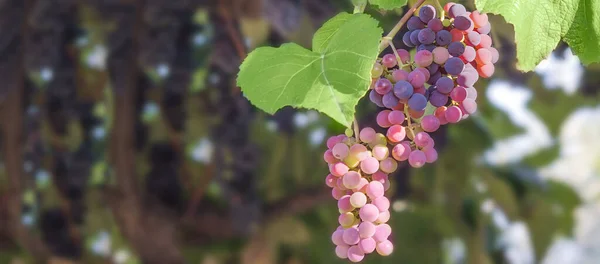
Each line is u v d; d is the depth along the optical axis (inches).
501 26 46.2
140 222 79.4
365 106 69.9
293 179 103.6
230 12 67.0
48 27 69.2
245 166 72.7
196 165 78.2
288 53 31.4
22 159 73.1
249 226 74.9
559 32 31.5
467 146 102.7
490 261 114.1
